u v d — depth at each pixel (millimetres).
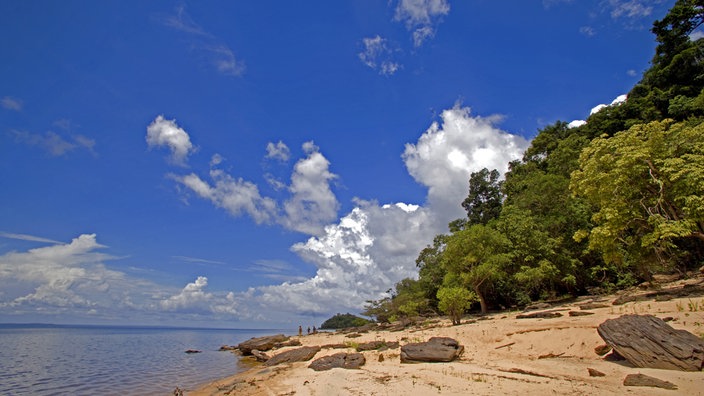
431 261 49219
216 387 18516
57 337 97312
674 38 45281
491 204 56938
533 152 62469
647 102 44281
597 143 22938
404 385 12312
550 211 37812
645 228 21594
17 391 19453
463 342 19328
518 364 13836
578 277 35281
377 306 50812
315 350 25109
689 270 30328
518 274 32156
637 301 21062
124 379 23266
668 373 10227
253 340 41719
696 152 20375
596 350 13539
